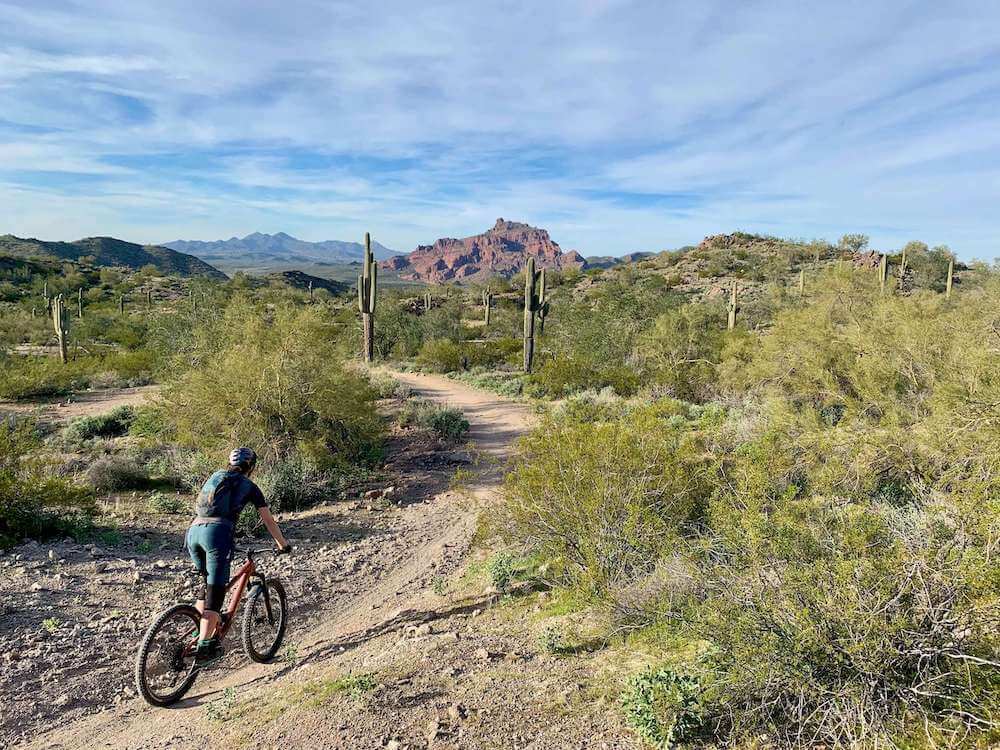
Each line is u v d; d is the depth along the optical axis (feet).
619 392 68.49
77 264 464.24
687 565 15.58
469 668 15.70
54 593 21.02
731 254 327.26
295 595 23.41
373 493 37.93
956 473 19.39
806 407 30.86
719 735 11.23
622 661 14.97
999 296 31.96
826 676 11.10
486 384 91.86
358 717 13.08
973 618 10.57
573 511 20.72
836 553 12.60
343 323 130.82
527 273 98.02
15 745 13.88
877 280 51.24
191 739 13.46
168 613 15.60
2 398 75.72
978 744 9.62
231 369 41.42
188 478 37.04
